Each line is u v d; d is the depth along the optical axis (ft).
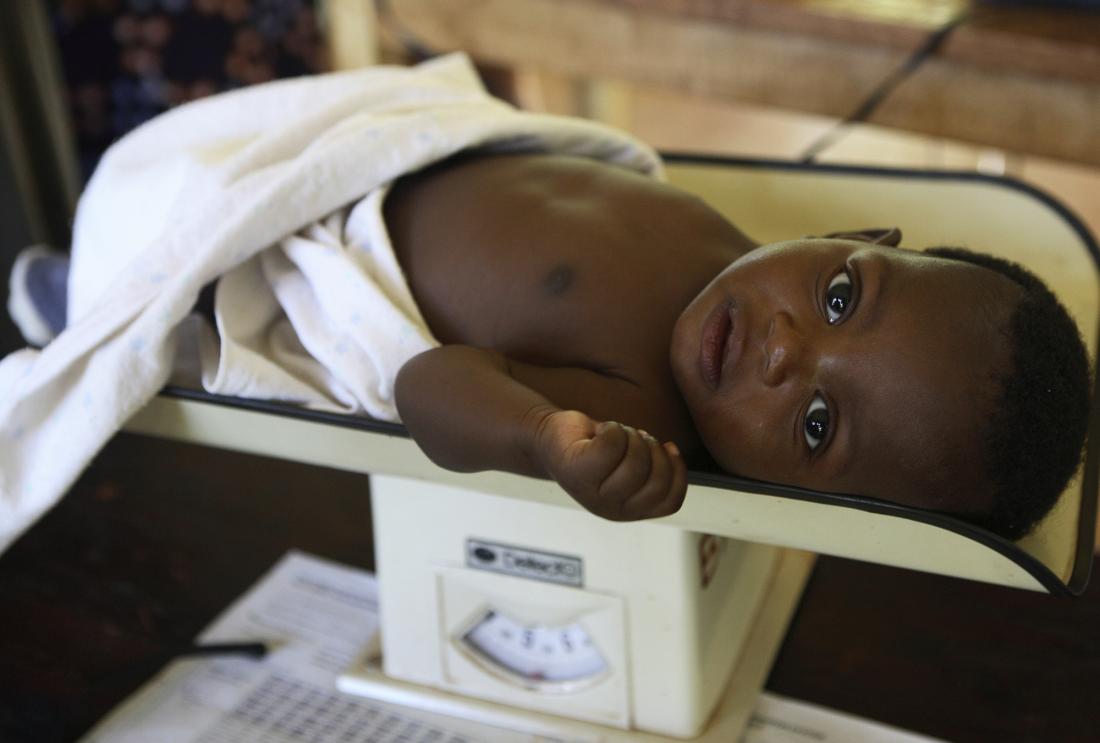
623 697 1.99
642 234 2.05
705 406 1.78
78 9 4.31
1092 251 2.30
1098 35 3.07
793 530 1.58
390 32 4.15
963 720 2.02
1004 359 1.62
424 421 1.68
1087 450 1.72
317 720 2.08
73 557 2.47
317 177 2.02
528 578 1.97
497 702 2.08
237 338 2.01
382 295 1.93
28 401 1.93
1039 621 2.23
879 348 1.64
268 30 4.66
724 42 3.45
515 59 3.87
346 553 2.49
